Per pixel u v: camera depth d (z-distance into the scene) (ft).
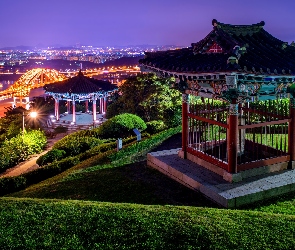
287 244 22.62
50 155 75.92
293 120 38.55
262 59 34.73
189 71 35.12
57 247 22.89
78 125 134.10
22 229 25.30
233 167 35.68
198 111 41.83
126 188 39.83
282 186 34.58
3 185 52.01
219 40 36.81
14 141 91.25
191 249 22.21
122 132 88.99
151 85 98.02
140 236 23.76
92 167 50.72
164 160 43.50
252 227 24.81
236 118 35.12
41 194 42.50
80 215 27.07
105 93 142.92
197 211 27.84
